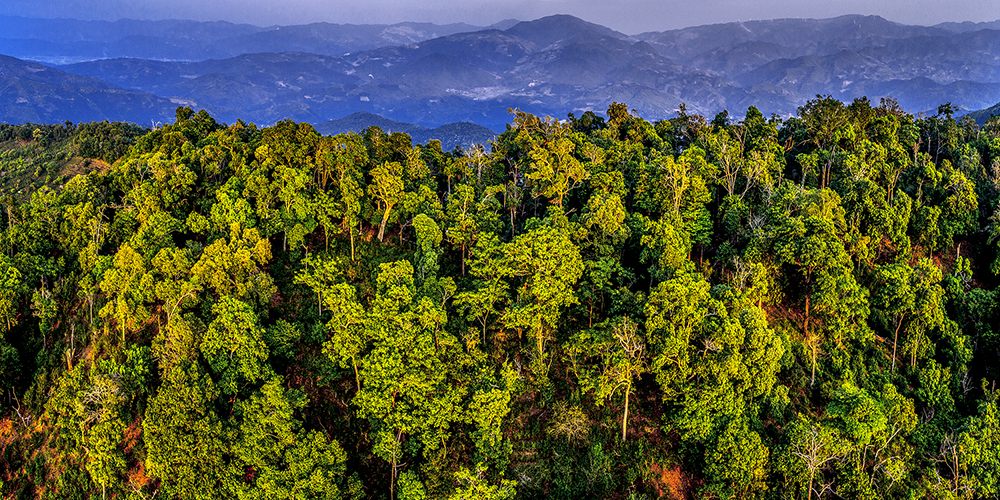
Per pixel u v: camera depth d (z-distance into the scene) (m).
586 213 87.62
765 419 74.00
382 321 70.94
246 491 65.69
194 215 91.12
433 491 66.56
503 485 66.56
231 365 71.06
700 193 92.50
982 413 73.69
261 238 86.69
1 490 74.25
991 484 69.00
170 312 75.50
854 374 80.94
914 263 96.56
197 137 127.19
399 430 69.69
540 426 74.06
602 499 68.94
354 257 92.25
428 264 83.62
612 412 74.94
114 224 93.25
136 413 72.44
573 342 73.81
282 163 99.62
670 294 68.56
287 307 84.12
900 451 72.38
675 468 71.25
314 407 74.12
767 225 87.50
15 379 82.62
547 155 101.75
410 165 104.81
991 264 94.50
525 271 75.62
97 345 80.00
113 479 68.62
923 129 131.50
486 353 76.25
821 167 111.50
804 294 86.25
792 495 67.06
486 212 92.50
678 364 68.75
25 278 88.19
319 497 64.31
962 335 86.25
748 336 68.81
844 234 88.75
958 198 98.12
